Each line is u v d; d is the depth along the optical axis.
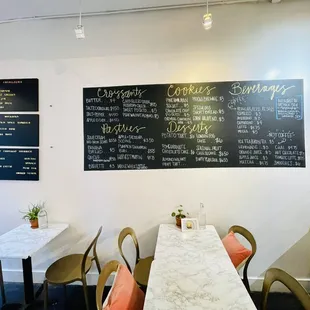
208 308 1.22
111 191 2.70
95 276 2.71
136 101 2.66
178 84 2.62
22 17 2.69
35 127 2.75
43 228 2.55
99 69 2.69
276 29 2.53
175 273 1.56
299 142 2.53
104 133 2.69
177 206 2.64
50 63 2.74
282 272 1.33
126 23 2.66
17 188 2.78
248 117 2.57
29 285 2.38
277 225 2.56
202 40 2.60
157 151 2.65
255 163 2.56
